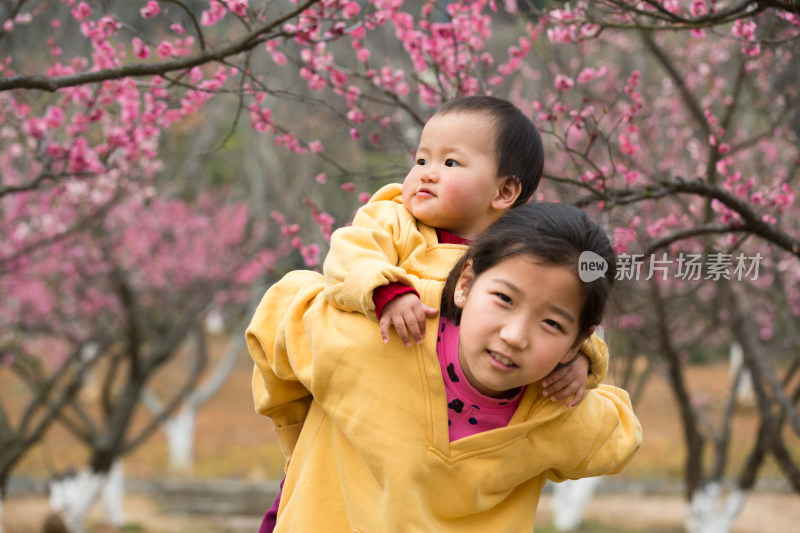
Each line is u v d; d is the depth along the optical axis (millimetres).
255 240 23766
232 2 6422
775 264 11242
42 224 16500
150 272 22047
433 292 3172
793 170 8789
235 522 24938
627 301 3312
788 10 5500
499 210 3469
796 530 23406
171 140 16656
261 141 24812
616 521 24500
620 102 13375
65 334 19391
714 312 14266
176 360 44625
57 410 17266
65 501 18531
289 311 3359
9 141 15414
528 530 3367
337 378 3092
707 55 13664
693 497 17188
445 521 3162
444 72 8008
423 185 3395
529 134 3504
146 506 26141
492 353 2893
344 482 3168
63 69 8719
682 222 9898
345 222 11602
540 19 7438
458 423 3133
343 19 6574
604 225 3189
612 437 3359
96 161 8805
